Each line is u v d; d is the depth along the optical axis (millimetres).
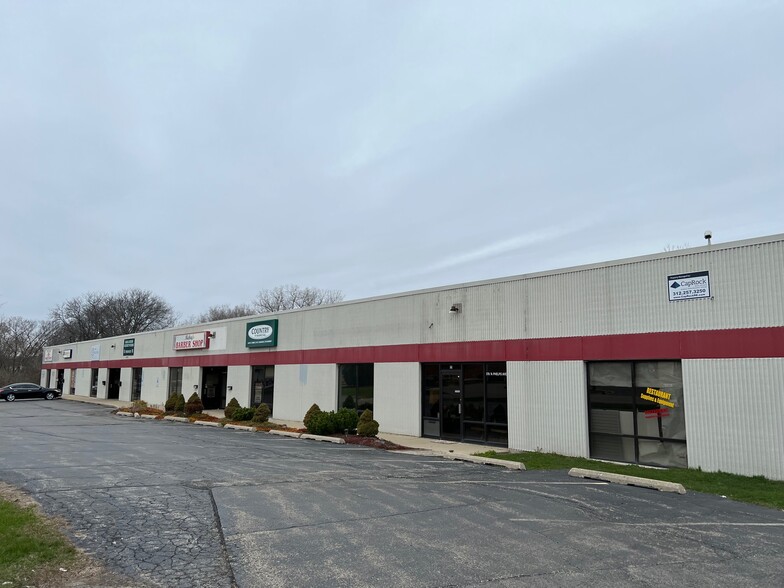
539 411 15094
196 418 24312
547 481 10453
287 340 24781
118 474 10039
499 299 16516
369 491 9047
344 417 18078
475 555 5816
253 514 7312
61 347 55156
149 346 36969
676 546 6309
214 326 30000
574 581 5105
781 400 10969
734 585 5094
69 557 5559
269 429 19656
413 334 19078
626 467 12500
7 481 9266
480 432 16703
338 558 5656
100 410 31703
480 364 16984
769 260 11391
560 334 14875
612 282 13945
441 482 10117
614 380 13828
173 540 6176
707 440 11891
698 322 12289
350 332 21625
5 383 72688
